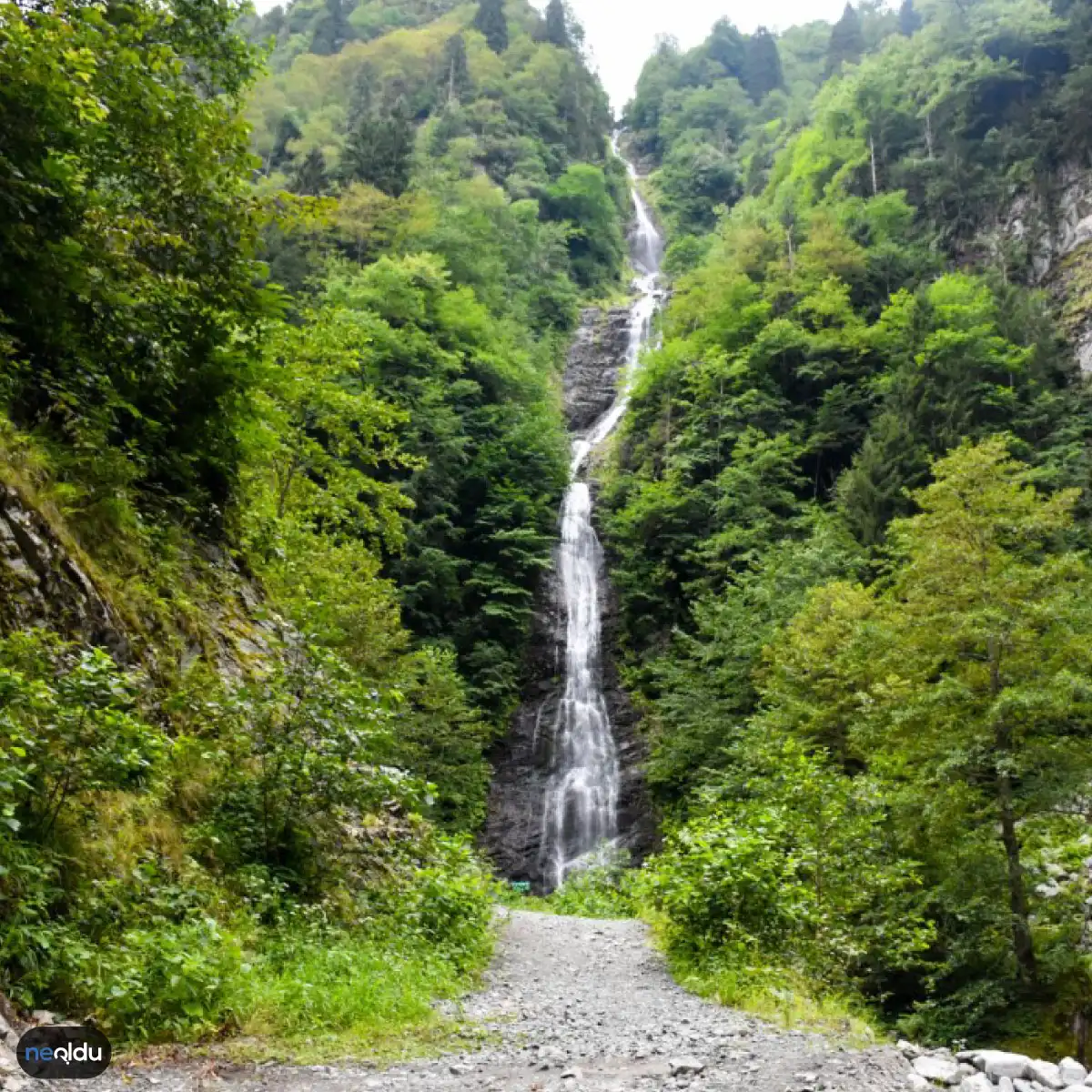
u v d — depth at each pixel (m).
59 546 6.79
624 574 34.91
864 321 39.38
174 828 6.31
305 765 7.11
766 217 55.53
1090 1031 11.50
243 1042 4.61
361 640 18.45
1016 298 37.03
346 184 54.41
